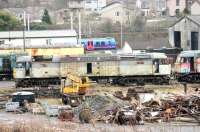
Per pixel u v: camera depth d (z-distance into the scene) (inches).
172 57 3858.3
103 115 2118.6
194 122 2085.4
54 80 3090.6
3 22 5467.5
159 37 5034.5
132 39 5039.4
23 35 4124.0
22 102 2487.7
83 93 2571.4
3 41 4178.2
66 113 2156.7
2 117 2214.6
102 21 6220.5
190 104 2260.1
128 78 3110.2
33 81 3078.2
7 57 3437.5
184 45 4311.0
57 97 2741.1
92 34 5438.0
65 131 1747.0
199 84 3100.4
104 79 3122.5
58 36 4242.1
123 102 2292.1
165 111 2192.4
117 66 3112.7
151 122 2097.7
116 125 1988.2
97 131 1791.3
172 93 2687.0
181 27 4372.5
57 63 3093.0
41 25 5895.7
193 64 3164.4
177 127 1980.8
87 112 2098.9
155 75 3110.2
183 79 3176.7
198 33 4156.0
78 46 3774.6
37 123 1863.9
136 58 3112.7
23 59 3083.2
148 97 2493.8
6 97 2669.8
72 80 2559.1
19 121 2017.7
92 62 3112.7
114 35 5334.6
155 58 3110.2
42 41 4210.1
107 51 3855.8
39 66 3075.8
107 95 2479.1
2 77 3440.0
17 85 3058.6
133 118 2050.9
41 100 2642.7
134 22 6131.9
